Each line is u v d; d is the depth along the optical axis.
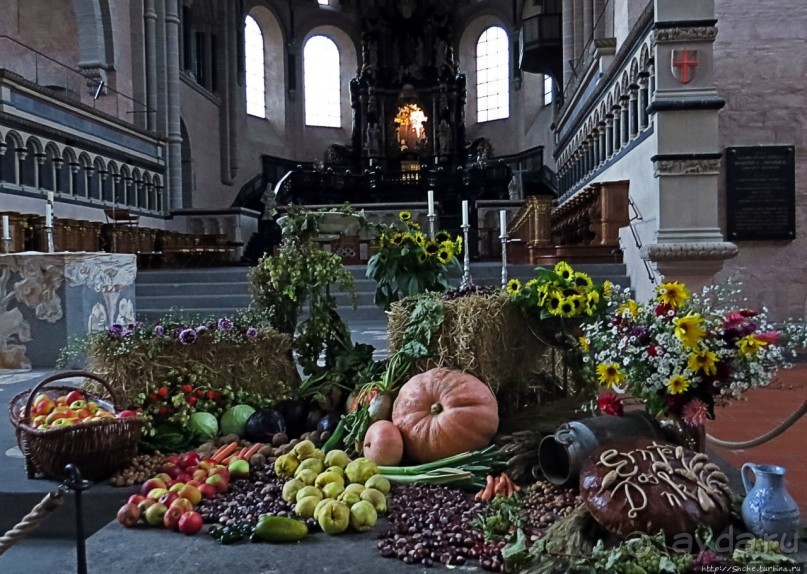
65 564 2.77
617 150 11.44
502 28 29.31
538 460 3.51
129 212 17.53
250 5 28.02
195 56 24.50
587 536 2.69
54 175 15.05
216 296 11.78
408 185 27.83
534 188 26.30
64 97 15.23
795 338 3.07
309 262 4.84
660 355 3.02
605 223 10.66
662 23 8.38
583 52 16.50
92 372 4.35
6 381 6.67
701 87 8.43
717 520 2.62
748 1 8.97
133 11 19.66
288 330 5.00
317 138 31.03
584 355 3.88
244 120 27.77
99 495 3.51
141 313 11.16
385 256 4.91
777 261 9.00
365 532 3.01
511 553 2.57
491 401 3.80
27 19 18.45
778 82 8.99
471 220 24.83
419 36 30.12
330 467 3.44
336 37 31.20
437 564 2.68
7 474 3.81
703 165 8.41
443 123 29.38
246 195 27.47
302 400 4.54
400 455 3.74
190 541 2.94
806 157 8.91
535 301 4.10
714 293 3.84
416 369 4.09
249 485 3.55
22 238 12.36
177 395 4.30
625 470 2.75
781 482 2.66
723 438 4.59
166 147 20.59
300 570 2.65
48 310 7.38
